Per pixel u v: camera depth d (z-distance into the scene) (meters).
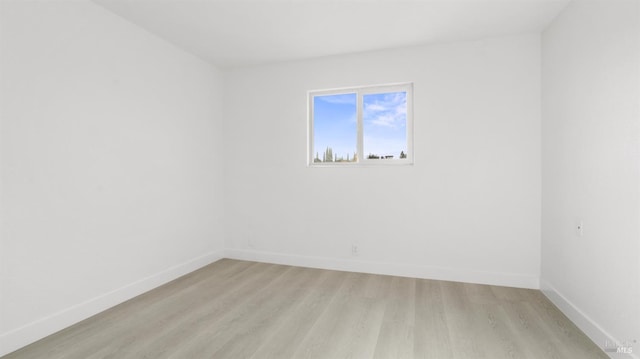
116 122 2.63
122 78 2.68
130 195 2.77
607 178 1.88
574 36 2.29
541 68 2.89
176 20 2.73
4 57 1.90
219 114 3.99
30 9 2.03
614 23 1.81
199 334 2.13
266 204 3.87
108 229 2.57
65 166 2.25
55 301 2.18
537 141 2.92
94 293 2.45
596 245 2.00
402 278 3.28
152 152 3.00
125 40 2.71
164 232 3.15
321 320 2.34
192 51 3.44
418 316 2.39
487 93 3.05
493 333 2.13
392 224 3.38
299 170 3.73
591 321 2.04
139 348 1.96
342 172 3.55
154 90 3.01
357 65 3.47
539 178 2.92
